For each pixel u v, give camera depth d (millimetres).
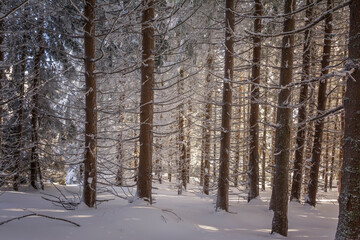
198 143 19578
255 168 11016
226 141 9266
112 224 6191
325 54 10797
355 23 4223
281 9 10844
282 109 6844
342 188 4270
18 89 10195
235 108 19297
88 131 7668
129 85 13617
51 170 15445
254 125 10945
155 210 7305
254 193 10953
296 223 8438
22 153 12781
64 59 12695
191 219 7996
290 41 6699
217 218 8430
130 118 16547
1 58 9984
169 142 17438
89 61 7652
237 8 11750
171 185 18438
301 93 11266
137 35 10602
